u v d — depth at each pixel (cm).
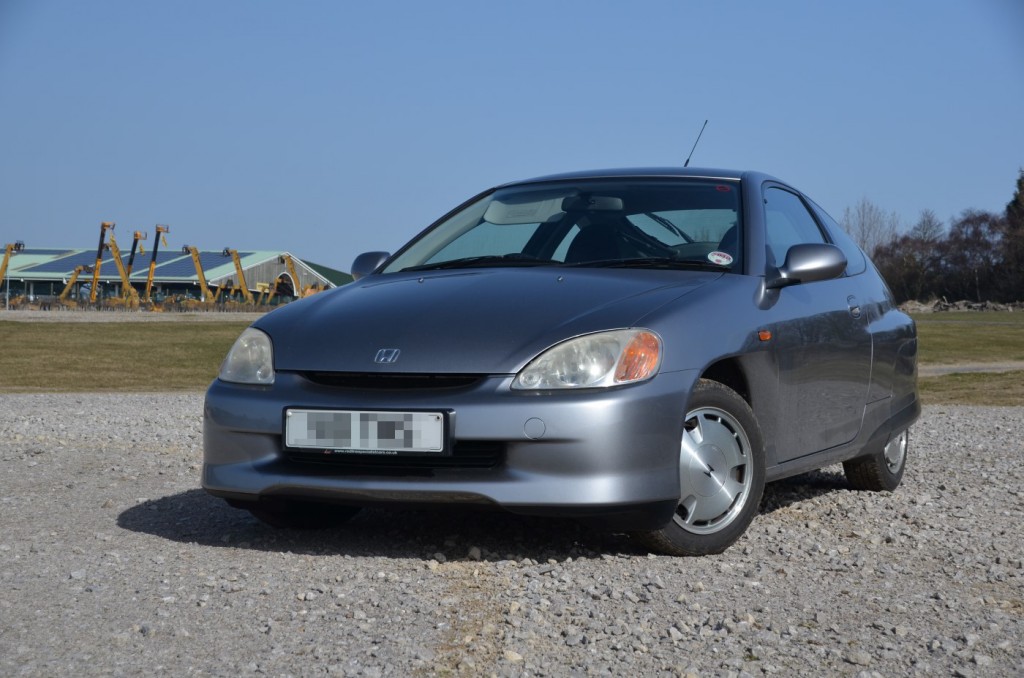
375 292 375
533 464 311
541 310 335
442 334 329
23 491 477
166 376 1944
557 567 323
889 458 488
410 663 235
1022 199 8131
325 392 331
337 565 328
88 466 557
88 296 6219
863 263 484
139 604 282
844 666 238
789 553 348
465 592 295
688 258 384
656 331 326
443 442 314
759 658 242
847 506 443
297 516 375
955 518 421
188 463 570
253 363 350
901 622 273
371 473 326
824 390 400
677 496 323
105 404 1030
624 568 323
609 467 311
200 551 349
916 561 345
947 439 713
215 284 6669
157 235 5647
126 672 228
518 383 314
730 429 348
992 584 317
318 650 243
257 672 229
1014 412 941
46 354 2384
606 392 313
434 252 426
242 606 280
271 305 5906
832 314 409
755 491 353
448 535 372
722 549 346
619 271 371
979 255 8181
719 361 351
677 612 275
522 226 420
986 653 249
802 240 438
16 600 284
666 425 320
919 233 8369
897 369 468
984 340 3200
